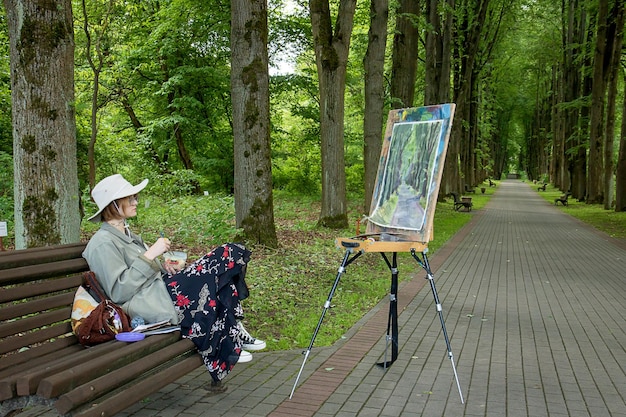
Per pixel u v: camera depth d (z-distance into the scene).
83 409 3.06
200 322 4.18
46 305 3.96
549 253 14.62
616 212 27.31
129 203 4.40
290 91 27.72
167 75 25.39
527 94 68.81
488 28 36.94
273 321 6.88
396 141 5.73
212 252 4.42
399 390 4.77
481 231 20.30
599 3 28.97
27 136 6.00
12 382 2.92
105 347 3.60
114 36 21.73
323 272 10.18
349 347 5.98
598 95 32.16
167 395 4.55
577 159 37.78
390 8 22.75
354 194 31.08
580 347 6.18
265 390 4.70
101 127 22.36
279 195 30.33
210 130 27.14
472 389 4.83
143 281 4.16
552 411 4.38
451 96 41.44
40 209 6.04
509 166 125.31
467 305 8.26
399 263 11.97
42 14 5.91
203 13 21.58
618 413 4.36
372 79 18.17
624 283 10.34
